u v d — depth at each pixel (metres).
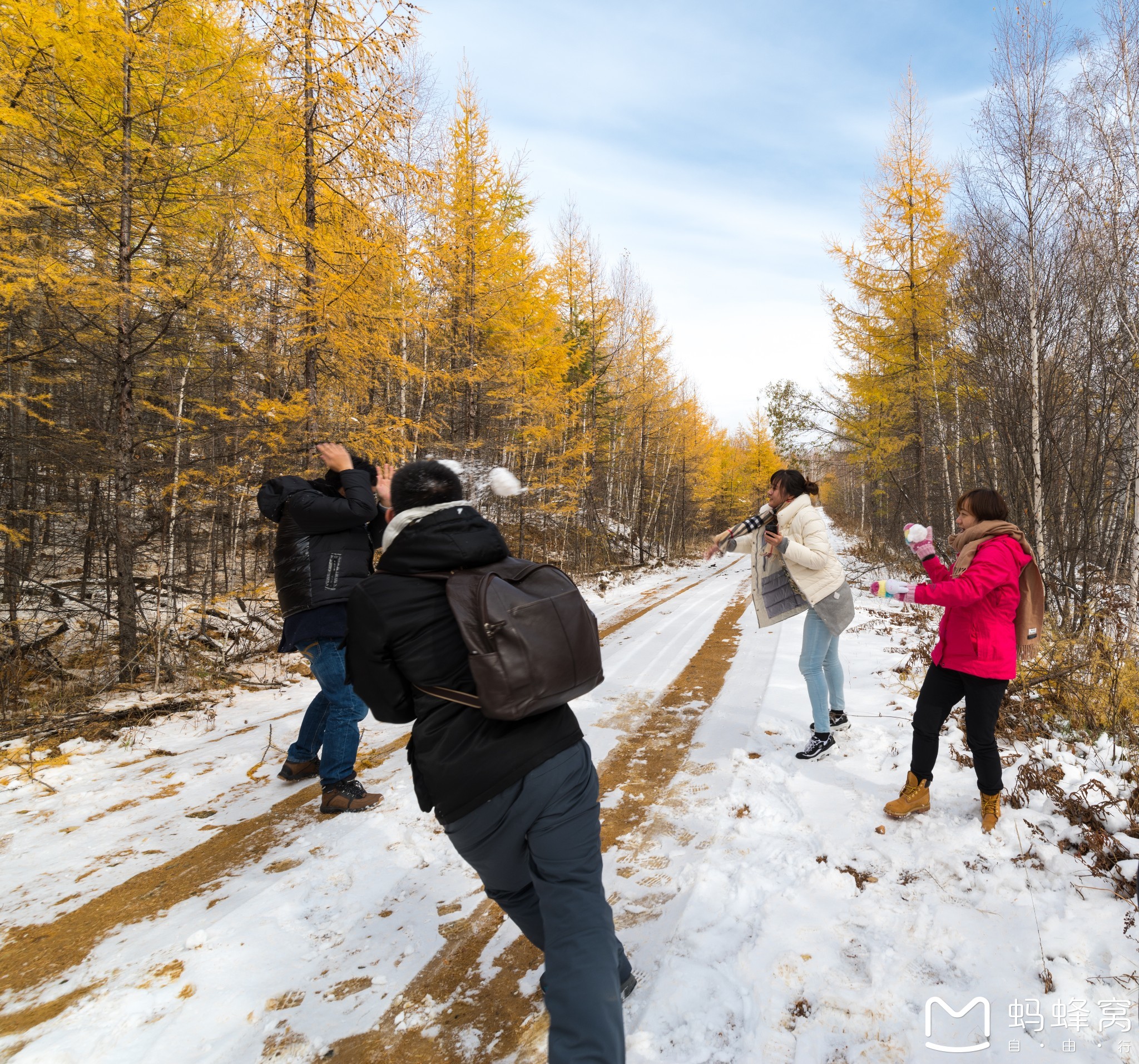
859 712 4.69
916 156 14.47
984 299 9.30
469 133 12.38
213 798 3.62
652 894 2.64
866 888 2.61
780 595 4.11
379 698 1.73
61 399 7.86
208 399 8.53
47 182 5.69
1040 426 8.10
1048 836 2.85
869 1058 1.80
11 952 2.32
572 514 17.59
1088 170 8.66
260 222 6.75
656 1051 1.82
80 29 5.44
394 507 1.84
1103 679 4.46
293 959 2.28
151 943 2.36
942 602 2.83
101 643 7.52
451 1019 2.01
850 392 16.59
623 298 23.86
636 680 6.02
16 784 3.82
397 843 3.07
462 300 12.48
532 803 1.61
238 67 6.38
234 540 11.50
